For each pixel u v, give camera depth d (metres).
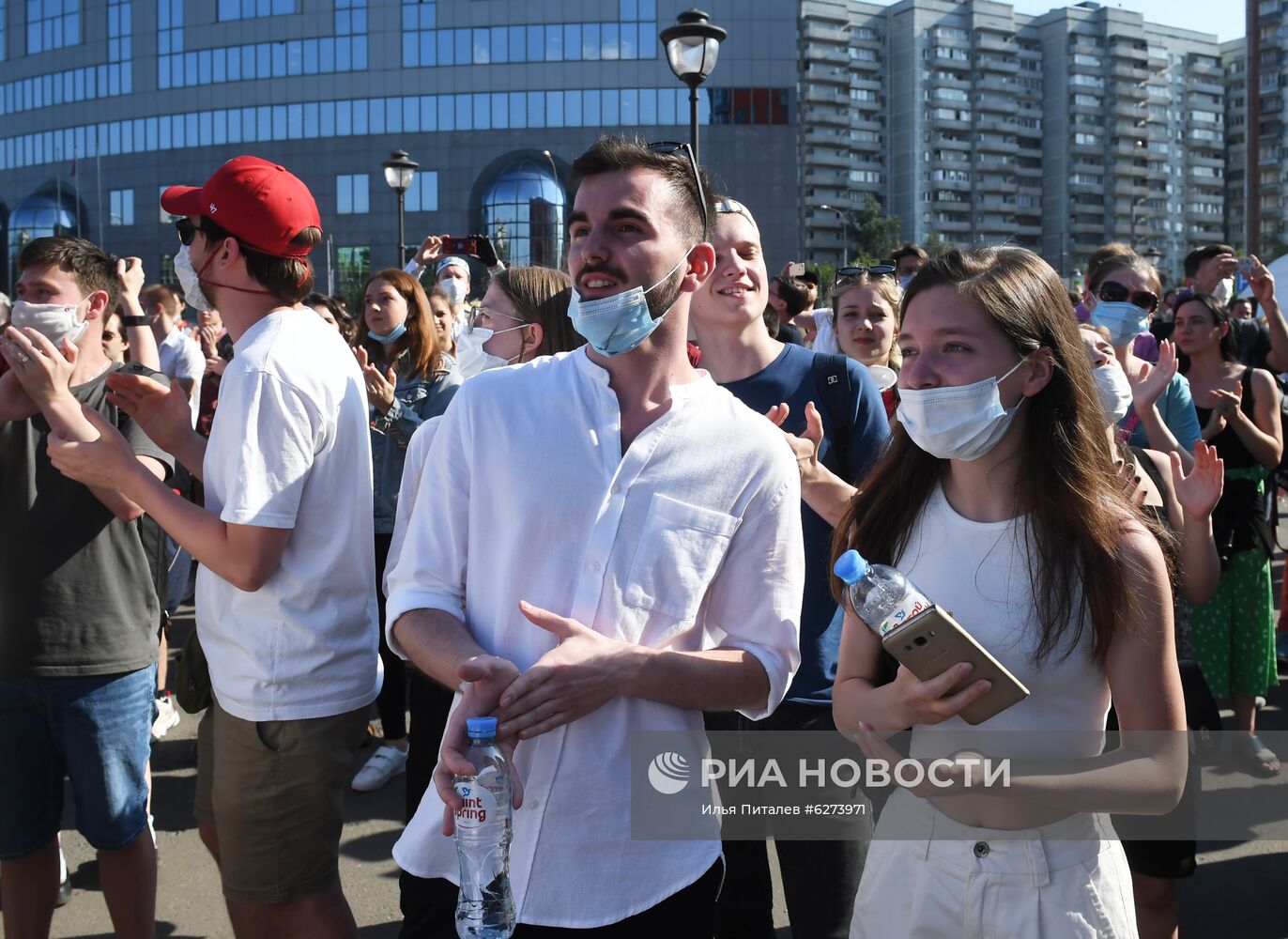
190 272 2.94
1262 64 139.50
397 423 4.76
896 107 141.75
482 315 3.69
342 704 2.65
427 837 1.97
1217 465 2.68
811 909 2.81
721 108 59.19
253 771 2.60
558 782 1.85
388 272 5.08
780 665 1.97
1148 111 151.00
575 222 1.92
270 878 2.62
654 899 1.86
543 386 1.95
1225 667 4.79
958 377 1.90
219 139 65.56
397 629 1.97
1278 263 10.98
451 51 61.78
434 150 62.19
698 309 3.21
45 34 70.31
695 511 1.90
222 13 65.00
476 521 1.93
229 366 2.57
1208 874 3.89
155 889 3.15
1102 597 1.83
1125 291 4.34
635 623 1.88
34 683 2.95
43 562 2.96
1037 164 148.12
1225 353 5.06
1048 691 1.88
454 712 1.79
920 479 2.09
